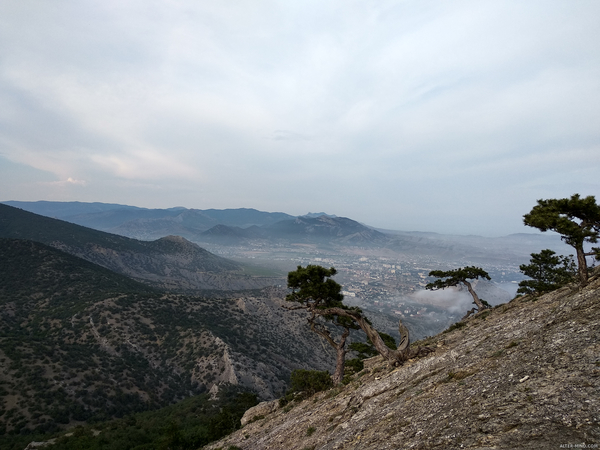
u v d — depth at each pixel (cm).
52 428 4838
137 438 3822
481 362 1061
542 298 1889
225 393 5897
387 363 1900
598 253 1609
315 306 2325
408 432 805
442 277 3581
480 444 563
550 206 1825
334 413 1487
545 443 480
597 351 707
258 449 1700
